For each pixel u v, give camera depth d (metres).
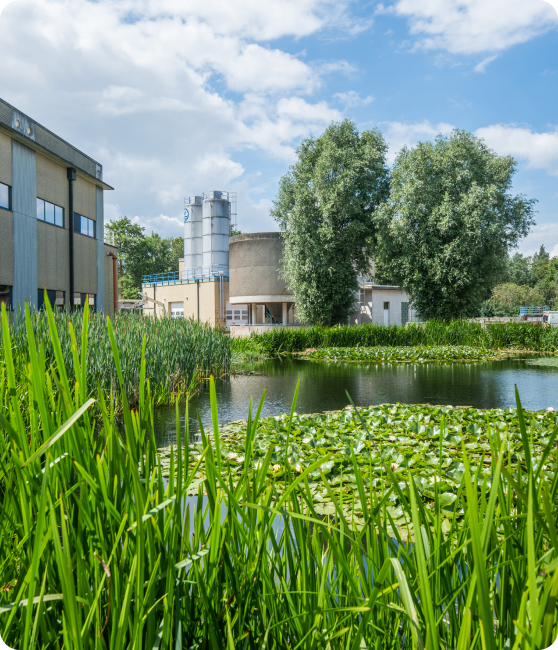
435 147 21.33
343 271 22.95
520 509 0.86
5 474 1.03
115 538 0.84
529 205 22.39
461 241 20.19
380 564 0.93
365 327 19.69
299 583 0.94
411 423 4.91
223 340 11.45
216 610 0.87
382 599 0.88
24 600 0.72
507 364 13.49
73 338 0.92
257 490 0.94
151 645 0.75
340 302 23.72
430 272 20.67
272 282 25.81
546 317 32.84
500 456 0.66
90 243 18.38
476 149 20.95
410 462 3.45
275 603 0.90
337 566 0.94
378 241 22.89
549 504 0.64
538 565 0.67
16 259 13.84
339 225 23.41
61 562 0.66
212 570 0.86
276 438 4.31
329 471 3.24
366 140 24.67
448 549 0.92
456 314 21.73
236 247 26.52
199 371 9.50
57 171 16.09
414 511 0.69
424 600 0.66
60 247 16.27
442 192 21.06
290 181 25.25
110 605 0.74
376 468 3.29
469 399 7.55
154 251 52.16
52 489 0.89
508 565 0.83
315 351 17.47
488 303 52.56
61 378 0.84
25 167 14.24
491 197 19.84
